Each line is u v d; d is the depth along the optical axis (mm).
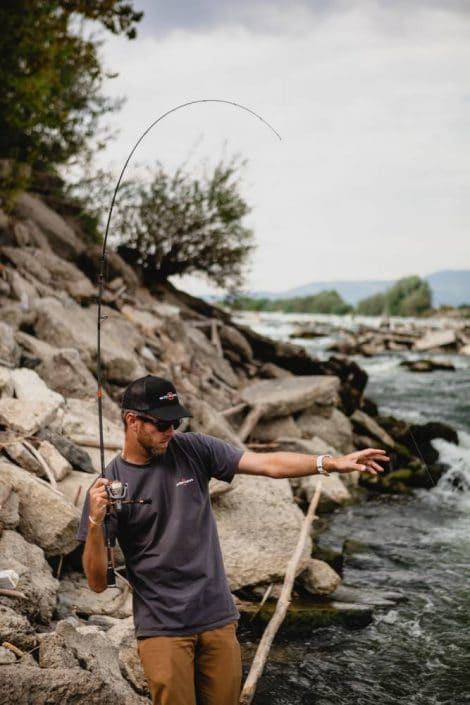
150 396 3053
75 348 8570
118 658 3904
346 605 5430
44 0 11297
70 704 3098
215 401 10266
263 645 4566
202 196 15922
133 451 3113
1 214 11969
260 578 5402
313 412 10805
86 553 2984
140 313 11664
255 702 4332
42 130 14117
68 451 5617
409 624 5336
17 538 4441
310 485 8539
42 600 4070
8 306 8438
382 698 4410
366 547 6984
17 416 5609
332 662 4793
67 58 12406
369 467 3102
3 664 3205
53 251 13508
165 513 3070
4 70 11469
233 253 16516
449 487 9430
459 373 19266
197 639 3043
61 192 15227
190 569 3043
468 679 4637
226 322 15422
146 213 15992
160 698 2936
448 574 6320
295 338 29953
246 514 5828
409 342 27078
